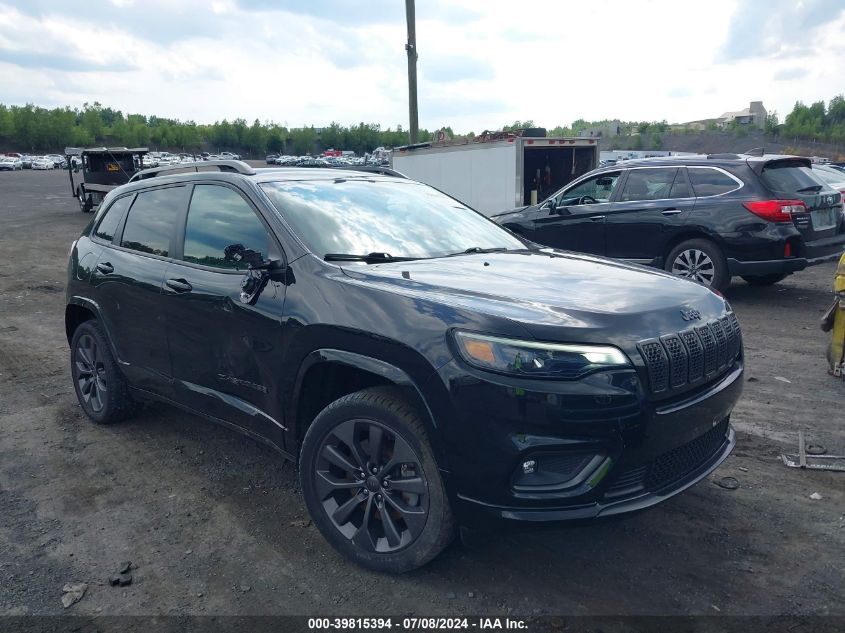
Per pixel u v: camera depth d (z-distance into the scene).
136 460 4.46
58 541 3.51
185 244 4.18
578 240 10.07
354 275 3.31
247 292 3.55
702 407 3.04
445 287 3.16
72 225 21.73
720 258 8.78
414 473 3.02
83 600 3.03
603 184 9.98
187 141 141.50
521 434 2.70
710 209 8.80
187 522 3.68
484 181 15.82
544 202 10.62
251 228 3.80
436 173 16.91
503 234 4.61
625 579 3.10
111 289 4.62
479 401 2.73
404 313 2.98
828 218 9.04
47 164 80.38
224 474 4.25
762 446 4.49
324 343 3.21
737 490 3.90
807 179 8.84
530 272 3.55
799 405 5.24
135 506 3.86
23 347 7.45
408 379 2.91
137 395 4.72
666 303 3.14
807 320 8.05
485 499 2.79
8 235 18.94
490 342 2.75
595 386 2.69
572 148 16.16
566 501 2.73
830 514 3.62
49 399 5.71
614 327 2.84
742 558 3.24
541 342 2.71
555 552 3.33
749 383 5.79
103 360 4.87
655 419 2.82
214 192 4.13
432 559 3.05
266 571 3.23
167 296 4.11
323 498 3.33
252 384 3.65
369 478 3.16
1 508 3.86
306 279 3.39
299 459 3.52
